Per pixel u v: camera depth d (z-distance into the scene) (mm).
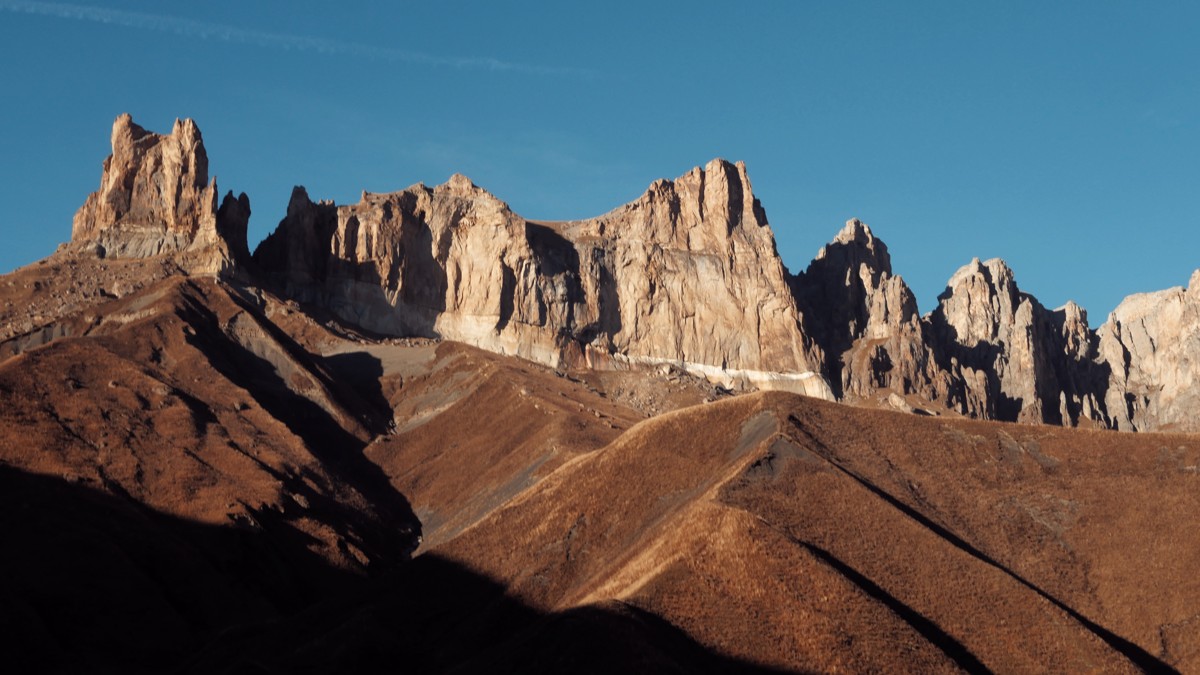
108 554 179875
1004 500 160500
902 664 123812
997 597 137000
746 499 144875
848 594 129750
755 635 125500
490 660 128125
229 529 193875
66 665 164250
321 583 195750
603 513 156750
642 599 127562
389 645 143625
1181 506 158750
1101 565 151875
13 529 180375
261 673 142000
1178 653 140125
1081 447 170000
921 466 163625
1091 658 131750
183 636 174125
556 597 146250
